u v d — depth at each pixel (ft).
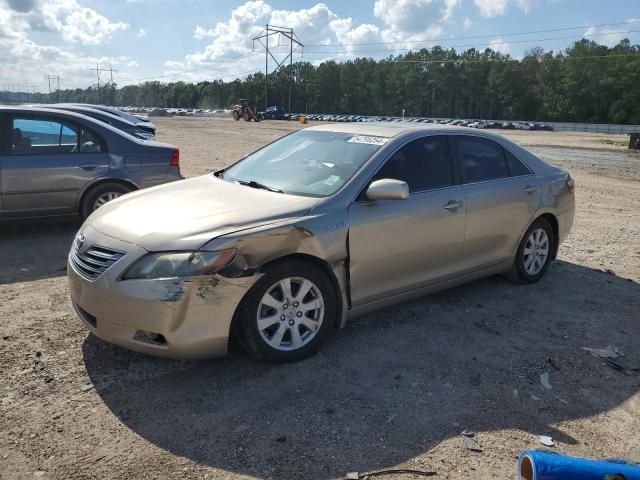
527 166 18.67
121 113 51.75
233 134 102.53
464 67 409.69
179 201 13.76
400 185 13.43
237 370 12.57
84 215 23.79
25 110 22.66
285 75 459.73
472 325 15.58
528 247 18.86
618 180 51.67
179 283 11.27
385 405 11.44
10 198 22.15
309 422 10.76
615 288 19.30
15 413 10.73
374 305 14.53
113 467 9.37
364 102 445.37
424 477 9.41
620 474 7.38
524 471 7.76
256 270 12.01
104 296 11.70
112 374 12.26
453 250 16.06
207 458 9.68
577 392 12.35
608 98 339.57
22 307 15.74
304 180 14.69
